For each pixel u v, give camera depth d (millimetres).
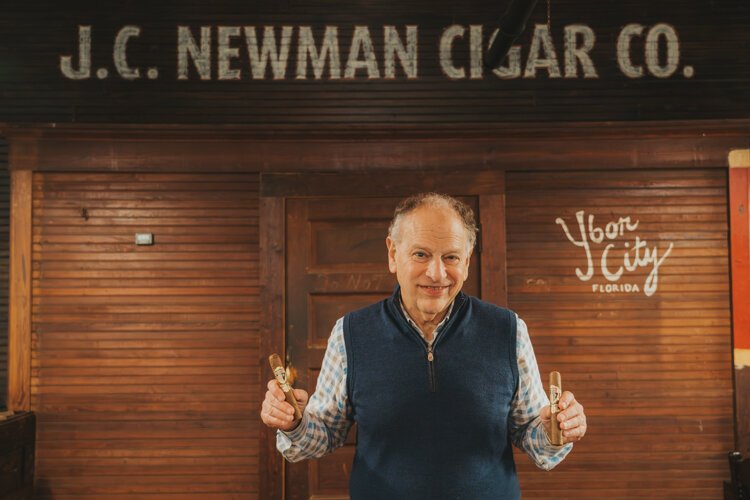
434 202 1641
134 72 4047
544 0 4105
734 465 2400
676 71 4090
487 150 3875
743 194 3867
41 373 3779
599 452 3799
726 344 3844
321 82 4062
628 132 3840
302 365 3820
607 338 3848
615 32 4098
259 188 3879
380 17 4082
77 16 4070
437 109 4062
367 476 1650
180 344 3830
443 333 1677
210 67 4055
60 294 3814
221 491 3771
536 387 1746
